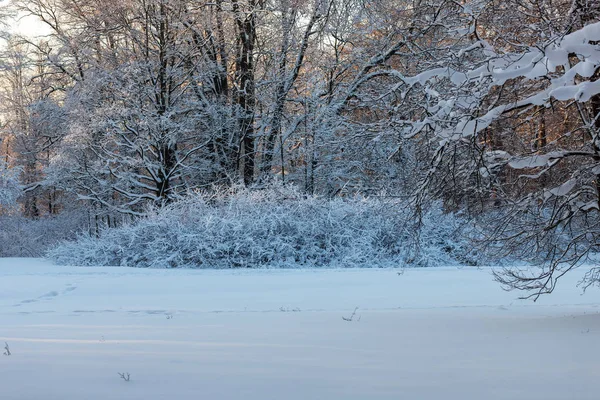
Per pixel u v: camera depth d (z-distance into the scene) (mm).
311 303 11539
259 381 4168
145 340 6344
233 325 7949
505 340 6176
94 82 25000
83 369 4551
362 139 10117
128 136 25828
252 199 22281
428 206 9234
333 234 21375
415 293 12820
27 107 29734
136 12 25562
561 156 8305
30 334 7109
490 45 8367
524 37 8547
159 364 4773
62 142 24438
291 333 6922
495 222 9250
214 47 27938
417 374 4434
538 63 7609
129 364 4766
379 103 10766
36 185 32281
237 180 27703
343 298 12234
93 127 23906
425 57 11094
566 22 7973
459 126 8070
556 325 7402
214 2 26734
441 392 3873
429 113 8898
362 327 7504
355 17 25625
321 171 28328
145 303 11766
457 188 8750
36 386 3953
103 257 21203
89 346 5840
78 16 27625
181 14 25562
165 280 15188
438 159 8445
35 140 35562
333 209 22094
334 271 17172
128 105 24688
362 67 25922
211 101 27859
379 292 13031
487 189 8695
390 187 19500
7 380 4137
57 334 7098
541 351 5480
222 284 14445
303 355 5270
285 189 22766
